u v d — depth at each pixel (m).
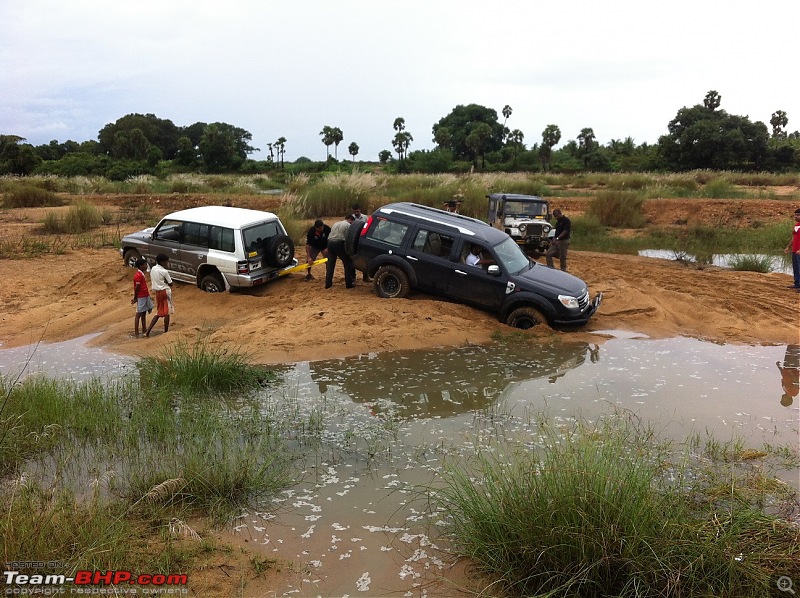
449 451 6.37
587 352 9.80
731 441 6.52
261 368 8.91
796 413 7.35
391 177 34.31
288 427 6.98
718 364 9.18
